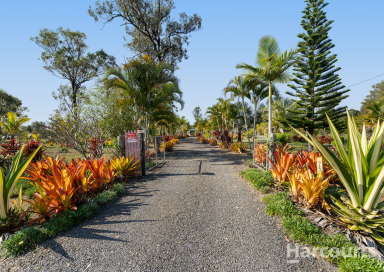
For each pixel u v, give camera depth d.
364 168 2.80
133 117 12.38
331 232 2.89
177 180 6.37
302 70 15.30
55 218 3.39
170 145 16.28
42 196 3.49
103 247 2.69
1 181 3.00
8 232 3.06
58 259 2.44
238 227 3.20
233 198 4.57
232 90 12.82
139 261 2.40
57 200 3.50
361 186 2.84
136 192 5.16
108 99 10.97
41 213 3.35
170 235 2.99
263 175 5.75
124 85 10.57
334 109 15.01
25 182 5.72
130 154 7.30
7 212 3.17
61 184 3.65
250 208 3.95
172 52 19.86
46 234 2.91
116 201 4.48
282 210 3.47
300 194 3.90
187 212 3.84
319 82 15.11
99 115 10.14
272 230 3.07
